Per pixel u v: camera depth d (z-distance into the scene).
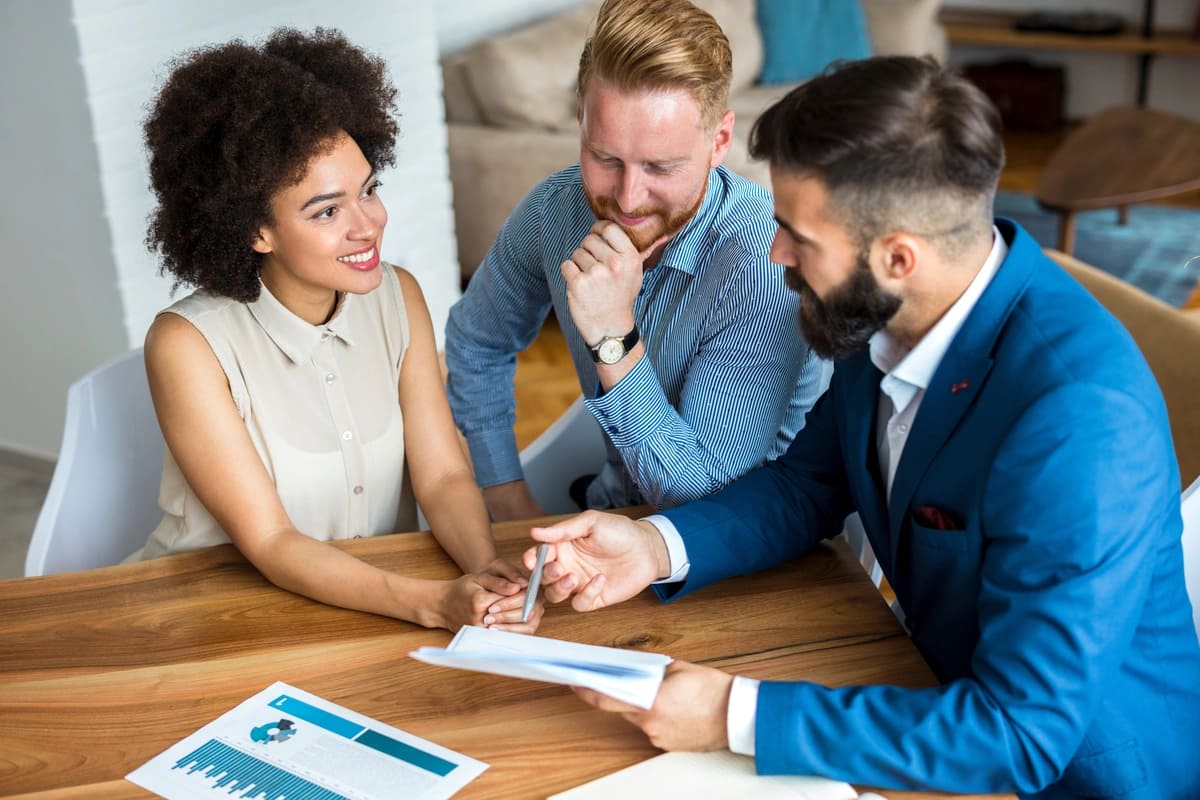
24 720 1.27
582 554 1.42
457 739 1.23
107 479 1.83
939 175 1.13
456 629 1.40
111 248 2.94
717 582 1.47
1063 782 1.28
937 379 1.26
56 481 1.77
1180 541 1.29
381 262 1.76
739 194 1.71
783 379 1.68
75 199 2.94
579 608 1.38
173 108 1.53
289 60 1.63
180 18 2.93
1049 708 1.14
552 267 1.90
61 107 2.84
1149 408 1.17
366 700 1.29
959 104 1.12
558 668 1.19
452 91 4.21
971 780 1.16
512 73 4.04
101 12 2.76
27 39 2.80
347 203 1.56
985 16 6.35
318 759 1.20
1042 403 1.16
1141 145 4.44
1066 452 1.14
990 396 1.22
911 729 1.16
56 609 1.45
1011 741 1.14
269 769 1.19
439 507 1.66
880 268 1.19
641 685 1.18
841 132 1.13
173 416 1.58
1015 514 1.17
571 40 4.28
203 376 1.58
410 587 1.42
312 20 3.27
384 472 1.74
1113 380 1.16
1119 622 1.15
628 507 1.65
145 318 3.06
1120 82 6.18
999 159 1.15
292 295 1.64
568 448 2.12
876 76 1.14
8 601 1.47
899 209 1.15
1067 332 1.20
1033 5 6.29
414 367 1.76
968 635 1.33
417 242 3.77
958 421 1.25
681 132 1.53
